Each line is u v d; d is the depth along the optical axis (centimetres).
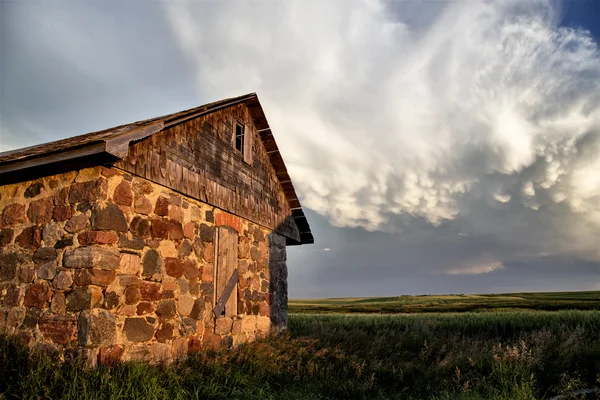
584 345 1055
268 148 1173
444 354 1068
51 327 582
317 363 838
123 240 631
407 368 855
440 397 674
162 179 724
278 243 1194
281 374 743
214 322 841
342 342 1098
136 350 633
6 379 495
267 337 984
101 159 586
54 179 641
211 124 905
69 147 565
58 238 614
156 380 531
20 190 670
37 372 490
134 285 644
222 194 915
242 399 575
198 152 843
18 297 623
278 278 1166
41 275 612
